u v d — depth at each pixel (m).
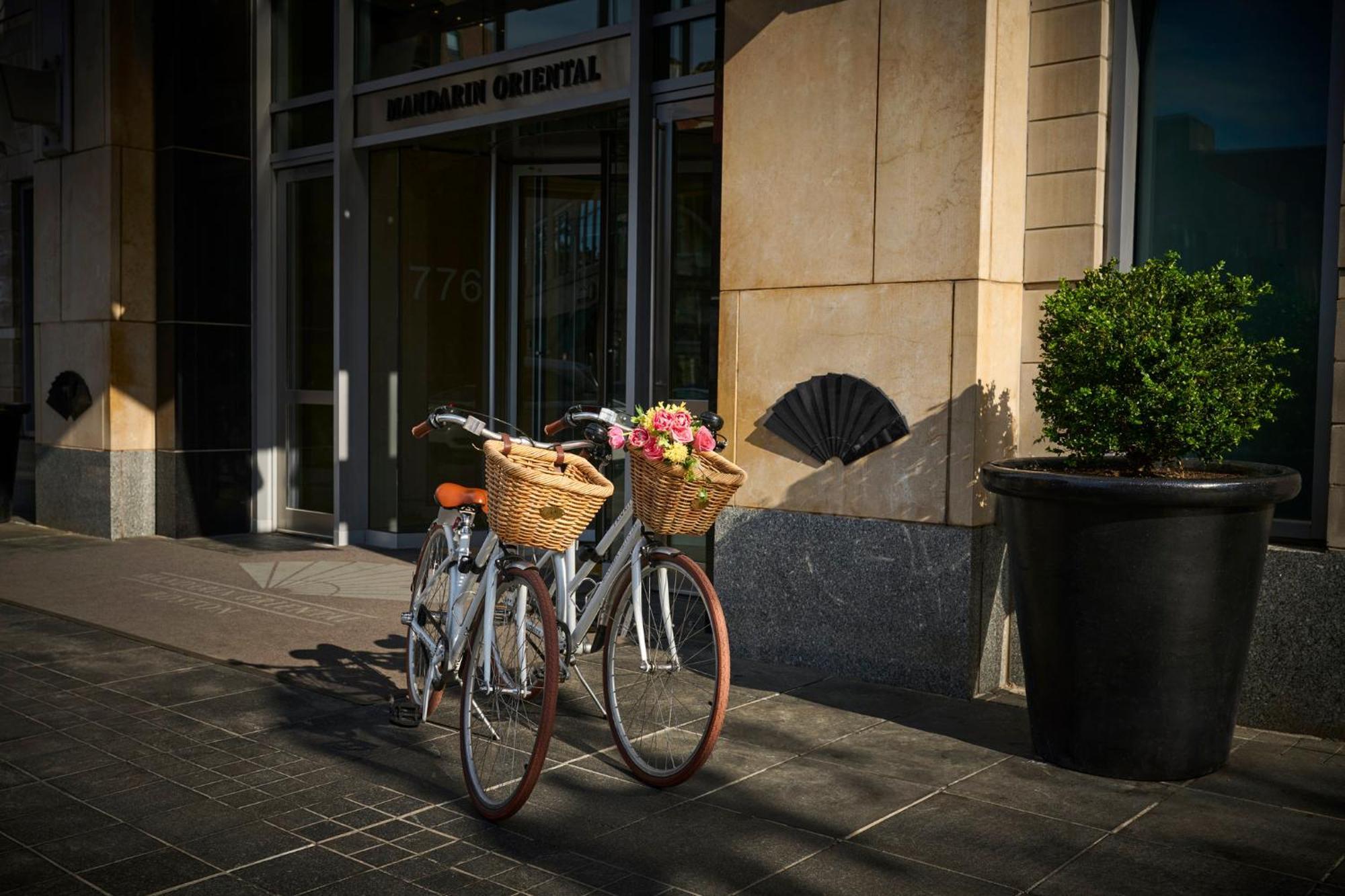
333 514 9.08
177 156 8.86
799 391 5.27
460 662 4.12
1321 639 4.29
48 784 3.86
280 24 9.22
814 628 5.30
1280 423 4.60
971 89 4.79
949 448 4.88
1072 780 3.92
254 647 5.68
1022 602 4.07
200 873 3.18
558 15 7.39
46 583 7.27
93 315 9.05
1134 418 3.81
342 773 3.97
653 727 4.00
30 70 9.05
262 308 9.34
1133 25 4.91
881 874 3.19
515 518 3.44
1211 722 3.89
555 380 8.43
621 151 7.53
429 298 8.70
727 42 5.56
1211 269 4.81
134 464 9.09
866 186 5.11
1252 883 3.14
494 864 3.26
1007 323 5.03
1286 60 4.63
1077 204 4.95
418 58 8.27
